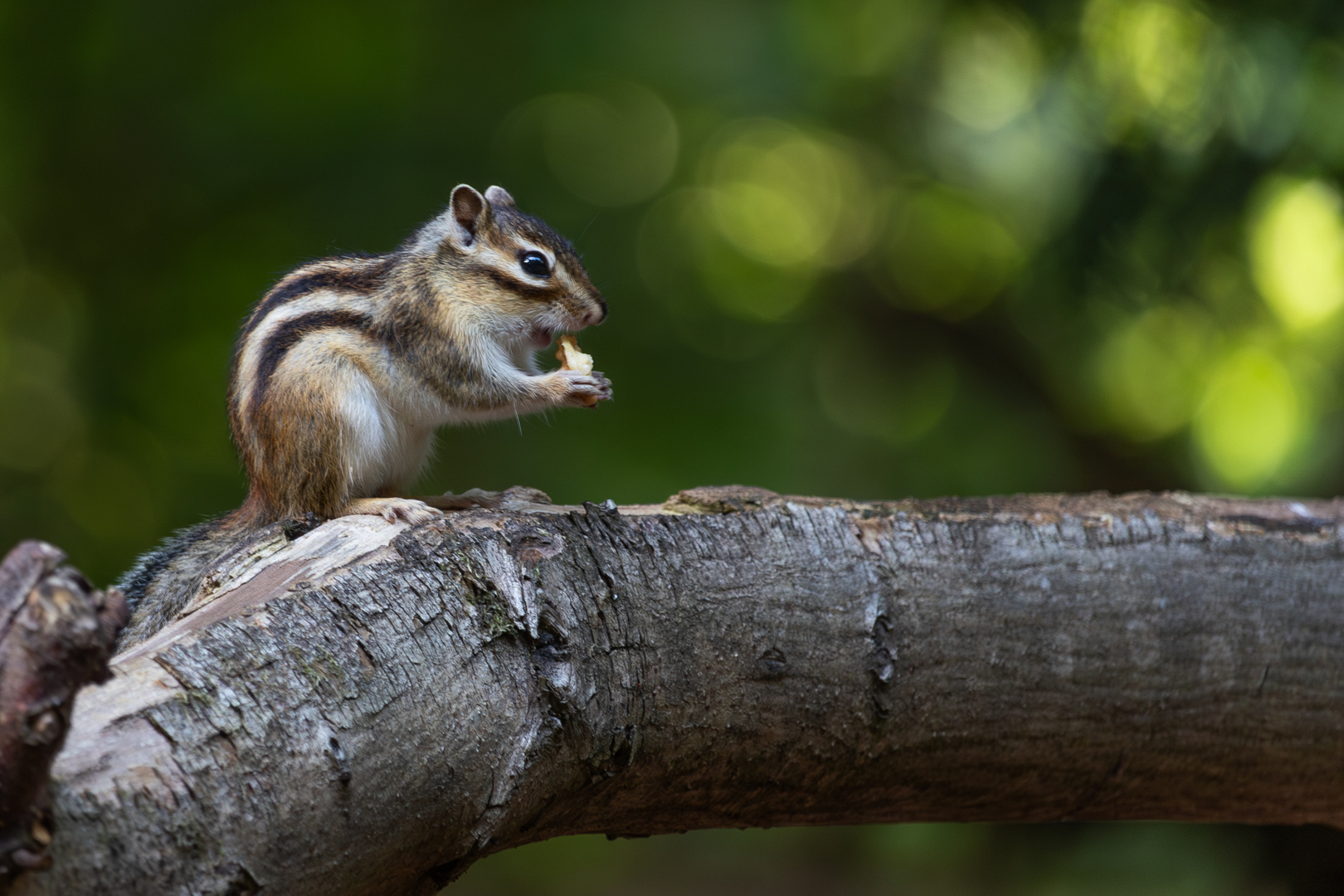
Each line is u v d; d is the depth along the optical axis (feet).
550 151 68.03
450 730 16.79
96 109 61.67
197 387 59.88
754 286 75.56
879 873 62.44
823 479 67.67
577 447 59.57
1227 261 43.70
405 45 65.87
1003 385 68.59
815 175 79.41
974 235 72.28
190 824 13.47
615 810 20.75
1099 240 42.65
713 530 21.17
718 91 70.79
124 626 11.73
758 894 61.67
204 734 14.12
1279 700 24.21
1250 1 38.42
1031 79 48.70
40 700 11.10
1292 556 24.67
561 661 18.25
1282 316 46.50
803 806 22.70
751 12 72.43
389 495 26.78
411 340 25.84
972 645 22.49
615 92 70.85
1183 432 60.29
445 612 17.47
